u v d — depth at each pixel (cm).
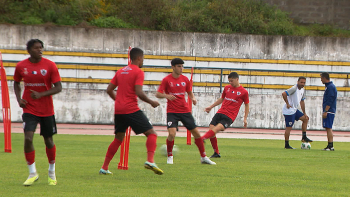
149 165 2167
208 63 9506
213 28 10169
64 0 10531
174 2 10762
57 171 2519
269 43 9612
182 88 3039
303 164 3100
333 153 4109
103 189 1928
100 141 4853
